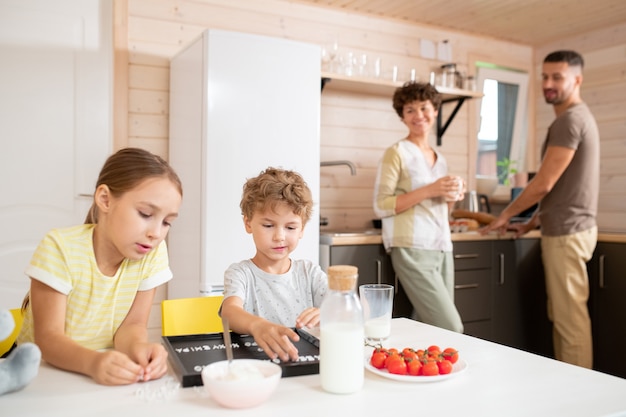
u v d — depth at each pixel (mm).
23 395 894
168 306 1495
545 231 2912
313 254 2664
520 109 4133
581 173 2766
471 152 3859
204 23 2979
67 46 2709
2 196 2600
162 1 2883
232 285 1397
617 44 3627
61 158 2705
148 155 1130
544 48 4109
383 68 3518
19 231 2635
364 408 842
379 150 3520
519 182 3736
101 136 2777
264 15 3135
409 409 838
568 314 2846
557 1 3244
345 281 920
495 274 3156
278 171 1429
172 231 2830
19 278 2639
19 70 2619
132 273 1269
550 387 946
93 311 1219
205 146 2428
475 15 3500
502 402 872
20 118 2625
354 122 3428
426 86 2682
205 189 2426
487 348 1205
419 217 2627
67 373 1015
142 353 1021
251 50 2510
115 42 2766
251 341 1186
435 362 992
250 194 1394
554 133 2783
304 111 2633
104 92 2781
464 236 2996
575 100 2893
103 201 1120
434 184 2547
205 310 1546
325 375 915
